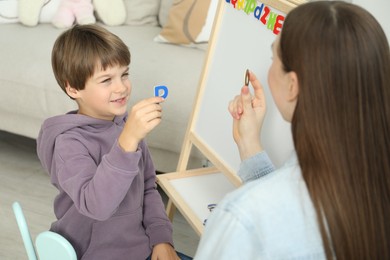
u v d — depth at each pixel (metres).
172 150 1.89
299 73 0.62
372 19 0.62
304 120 0.63
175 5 2.17
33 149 2.31
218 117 1.27
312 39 0.60
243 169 0.95
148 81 1.90
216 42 1.29
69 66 1.05
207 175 1.38
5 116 2.13
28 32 2.22
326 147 0.62
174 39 2.16
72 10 2.32
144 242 1.16
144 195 1.24
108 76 1.05
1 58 2.04
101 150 1.08
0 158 2.22
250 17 1.13
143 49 2.11
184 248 1.76
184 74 1.93
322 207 0.62
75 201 0.97
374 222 0.63
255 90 1.01
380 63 0.61
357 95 0.61
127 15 2.41
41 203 1.94
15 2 2.29
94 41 1.04
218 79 1.27
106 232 1.09
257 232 0.63
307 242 0.64
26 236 1.04
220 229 0.65
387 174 0.64
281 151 1.05
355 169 0.62
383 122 0.63
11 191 2.00
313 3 0.64
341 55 0.60
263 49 1.09
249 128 0.98
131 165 0.93
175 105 1.84
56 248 0.96
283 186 0.65
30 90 2.00
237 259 0.63
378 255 0.65
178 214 1.95
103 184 0.92
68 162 1.00
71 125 1.05
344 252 0.63
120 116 1.16
